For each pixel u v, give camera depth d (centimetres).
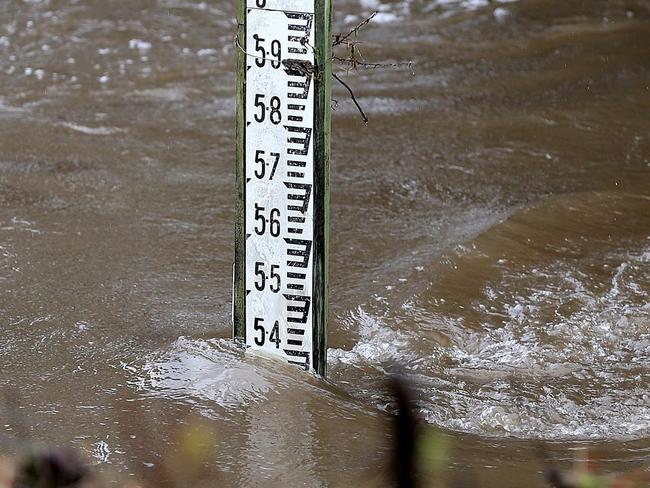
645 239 1054
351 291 936
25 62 1686
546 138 1371
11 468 462
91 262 980
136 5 1962
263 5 710
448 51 1753
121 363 775
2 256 984
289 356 754
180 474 613
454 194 1190
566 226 1076
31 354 795
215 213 1118
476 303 920
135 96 1534
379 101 1509
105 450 639
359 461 634
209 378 733
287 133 722
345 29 1867
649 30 1838
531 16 1917
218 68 1670
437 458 563
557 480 496
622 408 763
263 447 650
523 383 798
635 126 1417
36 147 1313
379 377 791
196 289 932
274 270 745
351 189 1195
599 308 918
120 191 1173
